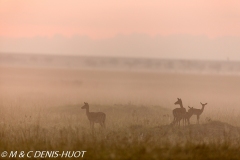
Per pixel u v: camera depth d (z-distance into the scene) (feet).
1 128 230.89
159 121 265.95
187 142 175.11
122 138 186.09
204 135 219.00
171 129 232.12
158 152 154.61
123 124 253.85
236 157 156.25
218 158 153.79
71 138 192.03
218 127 241.55
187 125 247.09
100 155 152.25
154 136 209.87
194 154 155.02
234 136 222.48
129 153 152.05
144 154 151.12
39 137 198.59
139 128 239.09
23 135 208.95
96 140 187.32
